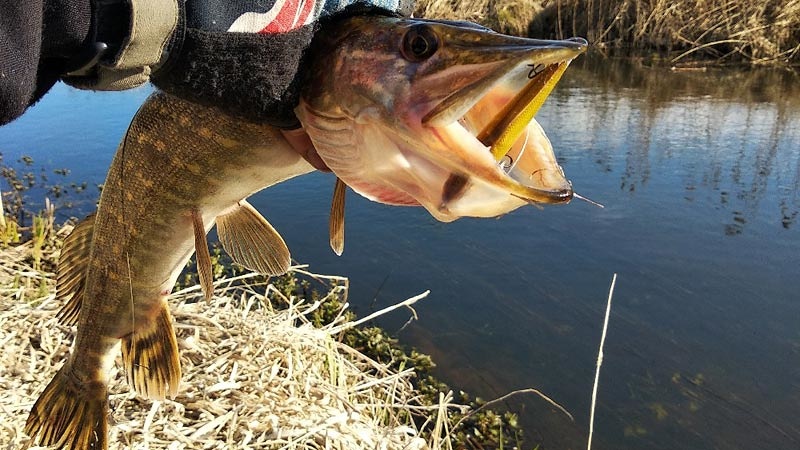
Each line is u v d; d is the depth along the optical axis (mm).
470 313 980
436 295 1031
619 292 1037
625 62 3012
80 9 247
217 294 900
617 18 3283
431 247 1194
